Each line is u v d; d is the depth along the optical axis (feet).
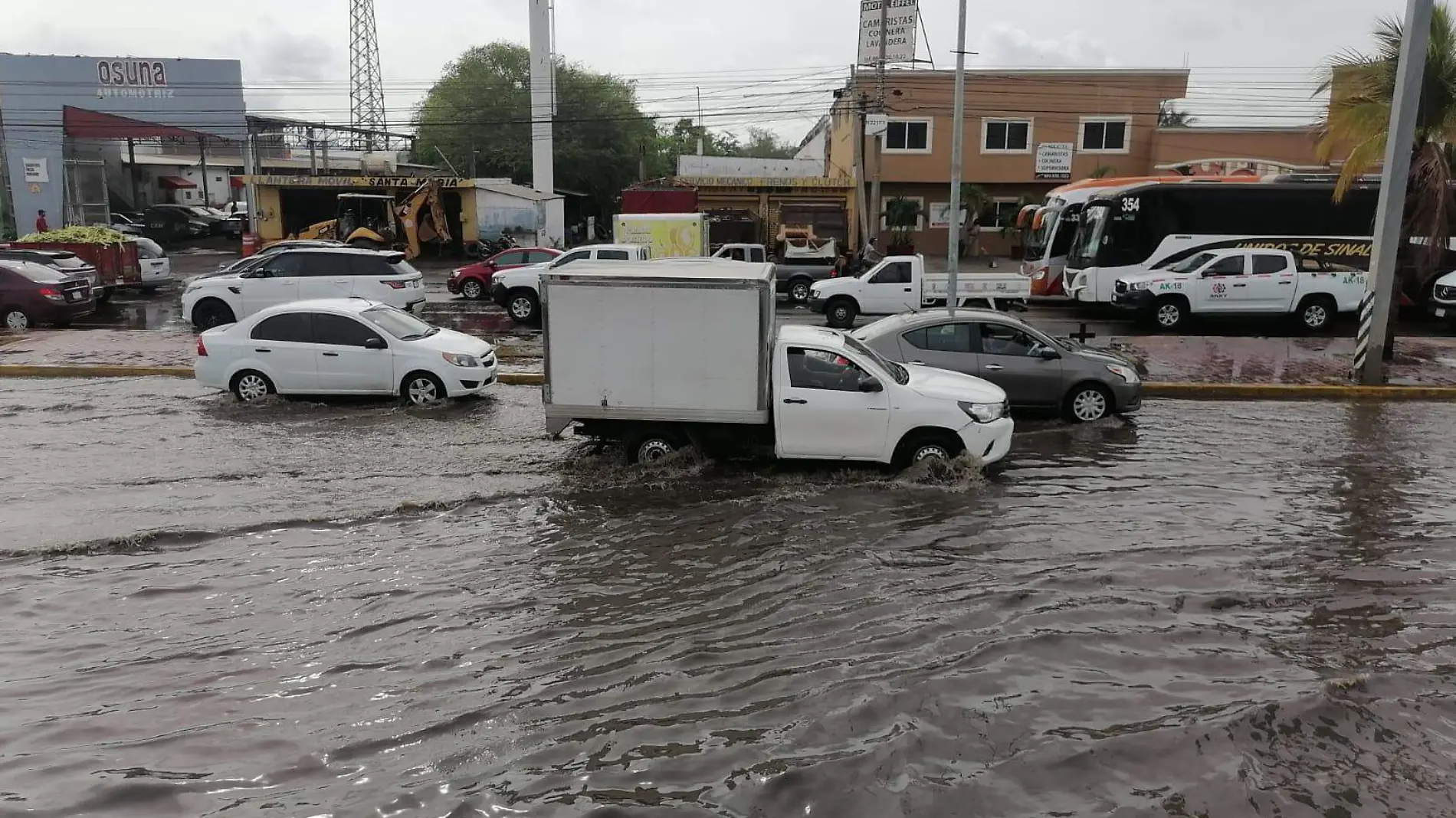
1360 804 15.46
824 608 22.70
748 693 18.67
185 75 138.82
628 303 32.89
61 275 69.87
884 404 33.04
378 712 18.02
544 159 140.36
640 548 26.63
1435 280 74.28
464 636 21.22
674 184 124.57
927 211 129.29
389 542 26.99
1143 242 77.82
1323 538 27.68
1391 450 38.17
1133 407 43.09
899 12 107.86
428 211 135.54
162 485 31.96
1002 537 27.73
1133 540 27.50
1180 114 137.69
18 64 132.26
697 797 15.38
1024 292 67.21
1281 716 17.93
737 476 33.55
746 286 32.45
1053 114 124.57
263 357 44.14
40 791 15.38
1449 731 17.57
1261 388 49.39
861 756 16.51
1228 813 15.17
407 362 44.42
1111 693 18.79
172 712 17.95
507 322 72.69
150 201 182.50
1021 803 15.31
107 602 22.93
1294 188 76.38
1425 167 53.83
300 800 15.25
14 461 34.65
